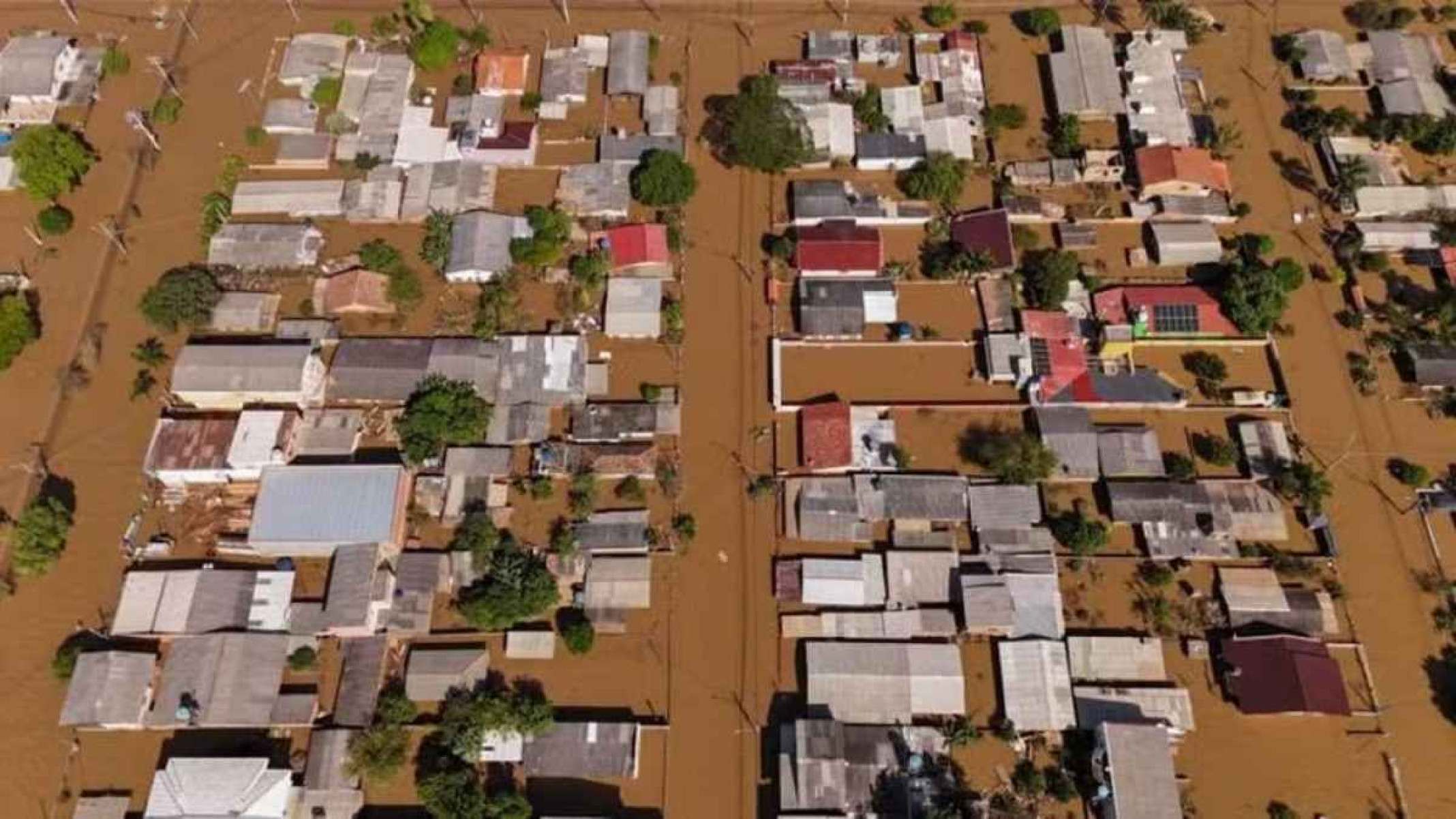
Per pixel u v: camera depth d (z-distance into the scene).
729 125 80.94
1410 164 81.81
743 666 64.38
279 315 75.75
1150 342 74.25
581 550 66.75
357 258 77.94
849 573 65.62
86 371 73.94
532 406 71.06
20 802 60.72
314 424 70.38
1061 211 79.50
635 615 65.81
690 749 62.03
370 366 71.75
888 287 75.75
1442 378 71.75
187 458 68.06
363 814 59.91
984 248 76.44
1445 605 65.69
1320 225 79.56
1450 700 62.66
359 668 62.69
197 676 61.75
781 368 74.25
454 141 81.75
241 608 64.06
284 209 79.06
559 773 60.12
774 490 69.38
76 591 66.69
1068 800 59.78
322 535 64.88
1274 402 72.19
